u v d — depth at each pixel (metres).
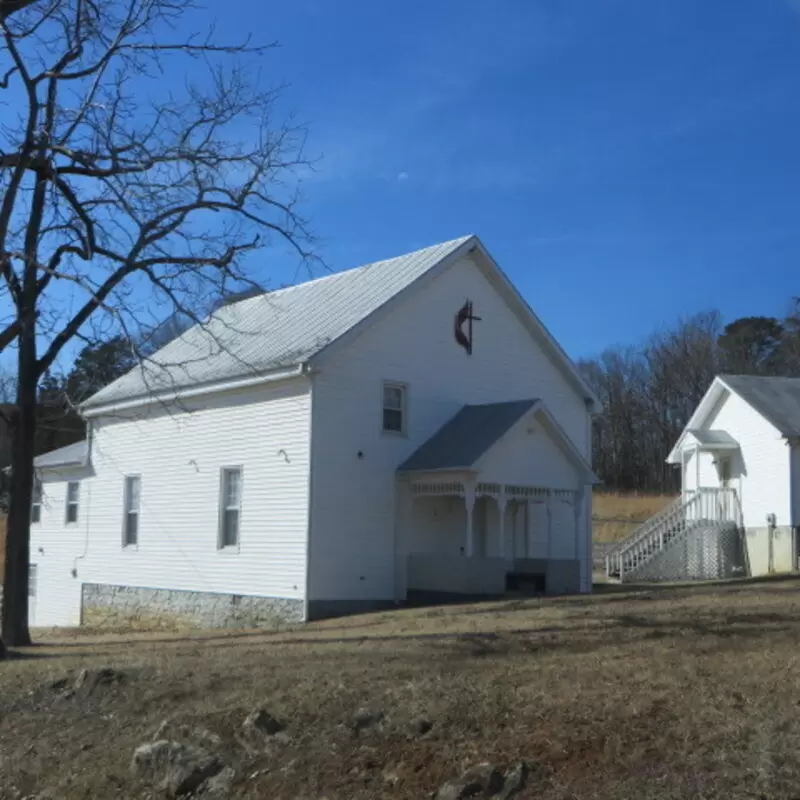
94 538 28.11
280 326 24.64
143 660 12.95
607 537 49.56
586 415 27.69
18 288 16.73
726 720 7.36
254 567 22.33
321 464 21.30
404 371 23.11
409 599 22.42
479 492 21.88
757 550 32.97
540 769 6.97
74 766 8.98
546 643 12.83
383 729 8.20
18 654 15.46
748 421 34.12
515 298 25.70
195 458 24.48
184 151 16.58
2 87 15.73
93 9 15.99
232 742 8.52
